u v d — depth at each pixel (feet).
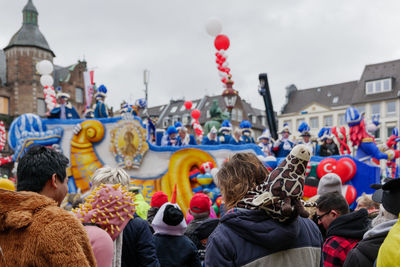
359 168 27.68
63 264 4.91
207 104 179.11
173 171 32.63
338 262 8.59
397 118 139.03
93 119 34.30
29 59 126.62
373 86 146.10
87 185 33.60
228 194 6.84
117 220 7.55
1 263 4.93
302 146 6.37
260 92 36.37
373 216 11.27
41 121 35.09
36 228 5.05
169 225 10.53
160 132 39.73
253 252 6.20
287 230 6.15
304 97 170.81
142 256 8.84
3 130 43.42
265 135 36.06
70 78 138.10
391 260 5.12
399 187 6.74
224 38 33.50
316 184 26.86
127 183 9.32
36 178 6.38
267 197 6.15
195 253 10.71
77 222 5.35
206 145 32.81
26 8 130.72
